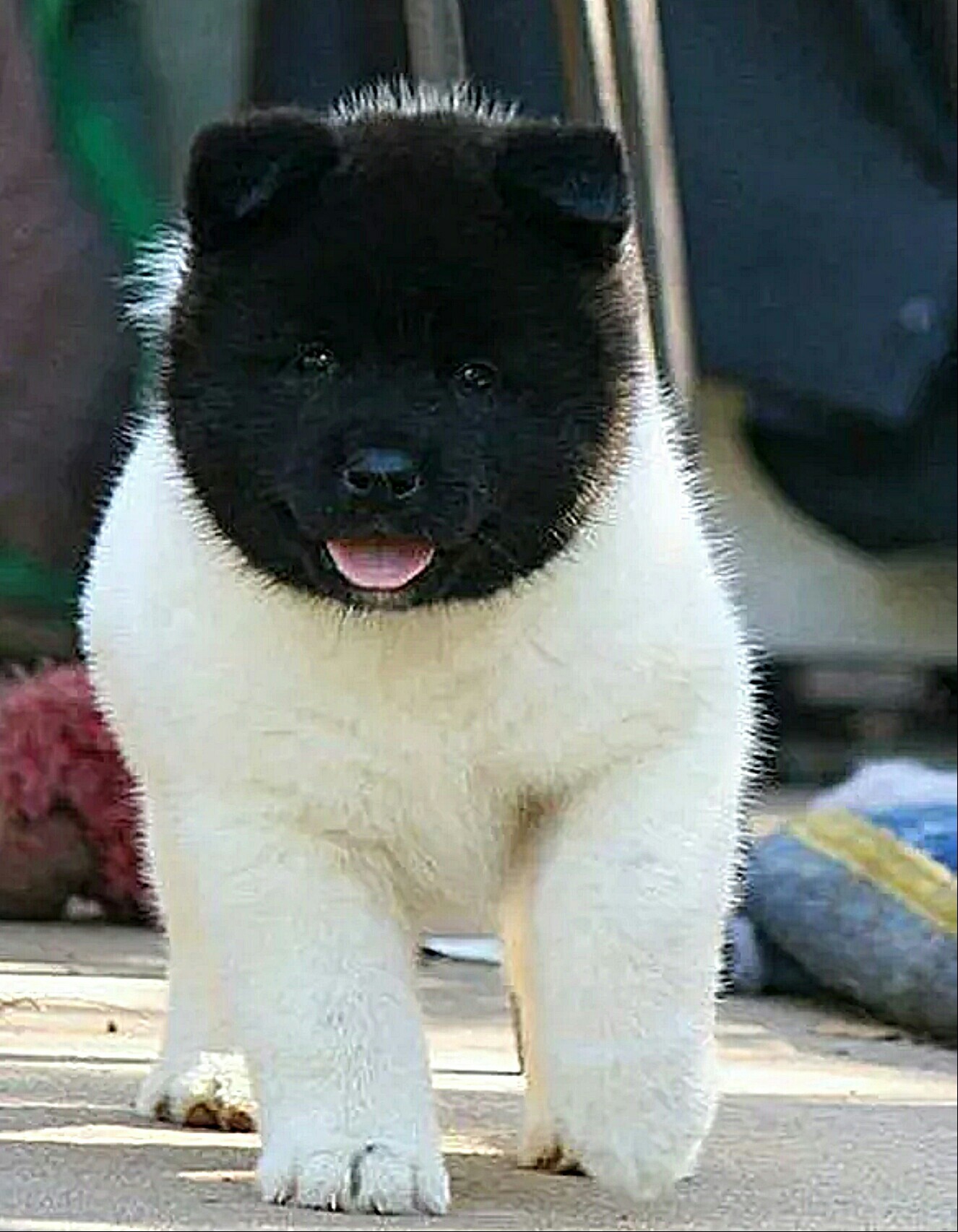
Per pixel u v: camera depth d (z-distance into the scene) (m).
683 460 7.61
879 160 16.69
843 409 16.64
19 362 15.50
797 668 19.75
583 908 6.83
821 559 18.09
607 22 10.04
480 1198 6.93
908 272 16.53
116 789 12.73
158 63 15.58
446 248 6.70
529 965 7.16
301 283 6.72
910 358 16.52
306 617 6.75
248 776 6.86
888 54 16.59
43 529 15.66
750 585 17.94
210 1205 6.70
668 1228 6.64
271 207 6.78
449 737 6.84
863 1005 11.12
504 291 6.73
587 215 6.80
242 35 15.59
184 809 6.97
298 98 15.80
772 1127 8.39
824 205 16.56
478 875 7.19
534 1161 7.38
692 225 16.55
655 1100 6.84
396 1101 6.81
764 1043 10.34
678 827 6.87
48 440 15.53
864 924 11.02
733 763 7.04
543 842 7.02
